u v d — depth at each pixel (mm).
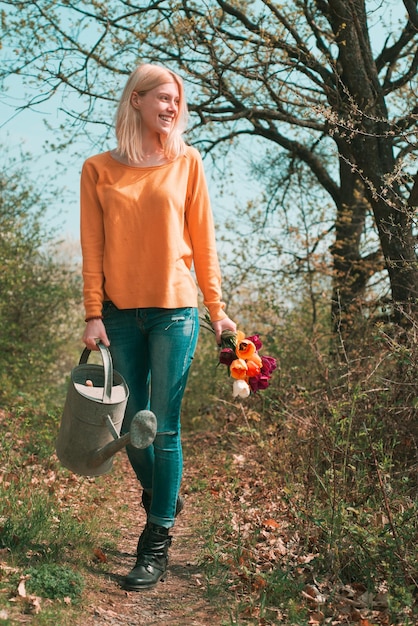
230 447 8008
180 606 2994
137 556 3275
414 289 6309
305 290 10359
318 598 3029
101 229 3256
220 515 4781
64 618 2652
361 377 5531
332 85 8625
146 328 3191
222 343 3285
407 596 2809
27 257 13047
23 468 5629
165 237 3152
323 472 4762
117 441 2898
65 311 13891
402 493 4078
